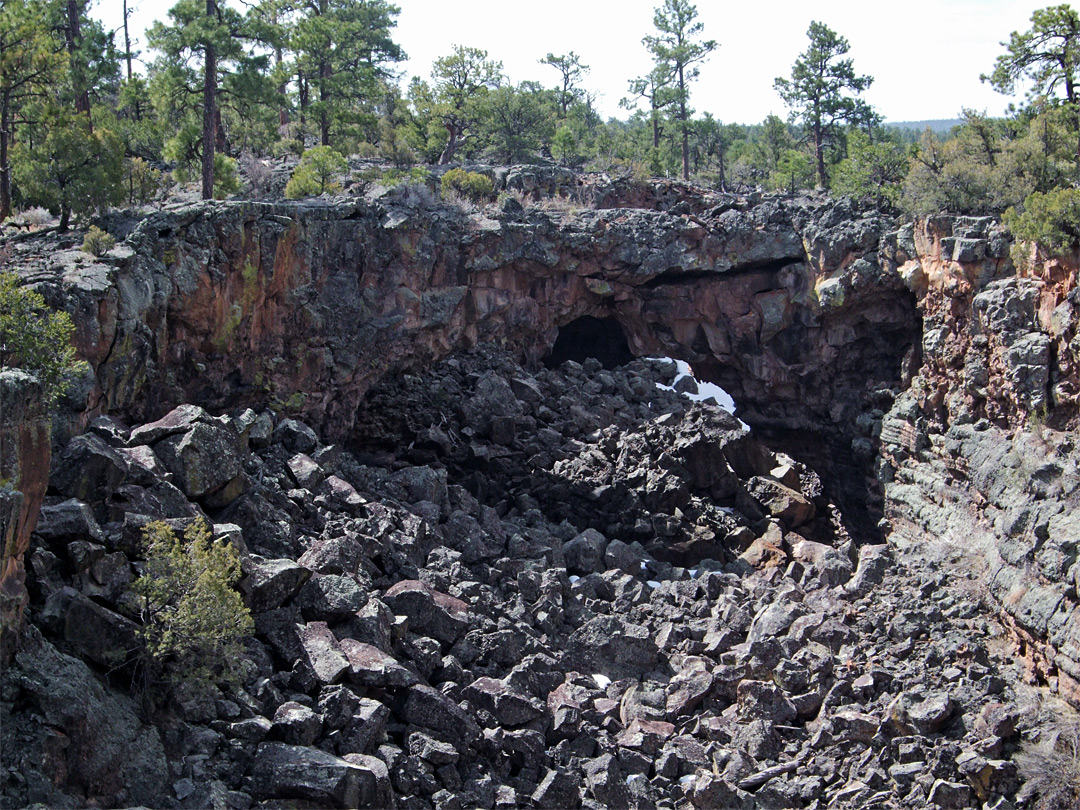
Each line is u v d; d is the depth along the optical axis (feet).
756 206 177.58
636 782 83.71
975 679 100.48
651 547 133.08
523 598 109.91
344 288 137.69
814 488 150.41
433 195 164.04
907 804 85.81
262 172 170.50
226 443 95.20
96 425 90.38
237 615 69.21
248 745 68.23
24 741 57.31
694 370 180.75
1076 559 105.19
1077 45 148.15
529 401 155.43
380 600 92.12
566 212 177.88
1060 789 85.87
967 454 135.64
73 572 69.77
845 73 246.88
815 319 169.48
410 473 128.36
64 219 118.21
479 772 79.87
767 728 92.38
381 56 238.07
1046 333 127.24
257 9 176.04
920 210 158.20
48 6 157.69
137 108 181.16
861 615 111.55
